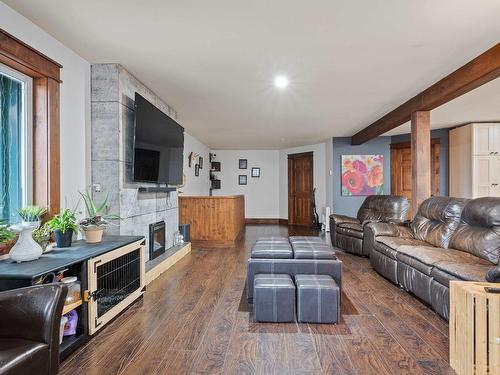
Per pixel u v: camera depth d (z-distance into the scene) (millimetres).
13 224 2250
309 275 2748
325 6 2105
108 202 3148
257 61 3027
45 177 2521
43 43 2479
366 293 3143
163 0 2045
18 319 1473
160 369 1830
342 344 2119
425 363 1889
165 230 4480
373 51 2805
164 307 2768
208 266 4203
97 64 3121
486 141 5805
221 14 2211
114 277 2584
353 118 5422
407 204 4961
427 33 2479
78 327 2123
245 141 7992
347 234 5027
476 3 2074
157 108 3836
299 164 8922
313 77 3455
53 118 2572
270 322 2457
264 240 3504
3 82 2318
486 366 1659
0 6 2098
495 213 2736
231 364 1880
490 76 2902
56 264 1917
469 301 1715
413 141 4289
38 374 1397
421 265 2775
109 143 3133
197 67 3184
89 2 2074
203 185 8531
